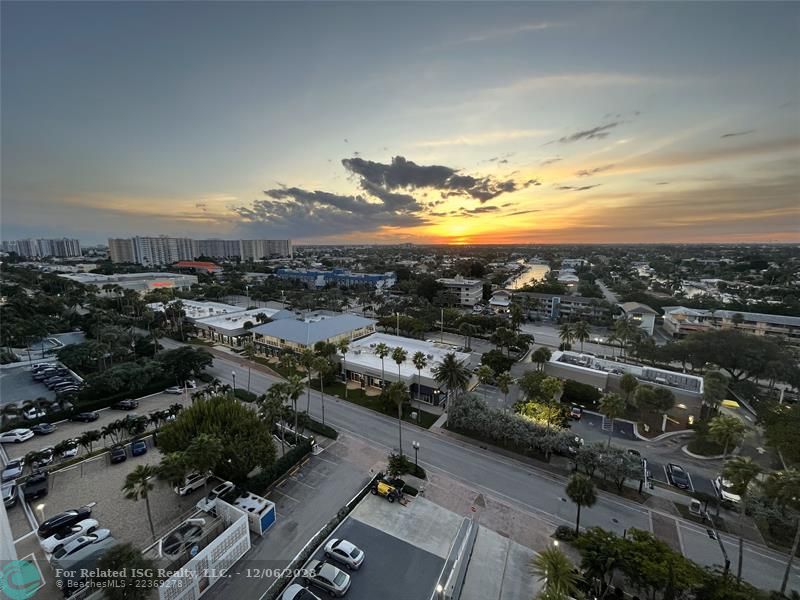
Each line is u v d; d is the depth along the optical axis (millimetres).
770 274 194875
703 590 25266
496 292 152000
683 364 79500
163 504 38469
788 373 66438
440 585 28906
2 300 125562
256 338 92250
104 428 47781
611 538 28562
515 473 44281
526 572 30906
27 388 69375
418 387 64438
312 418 57344
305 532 35031
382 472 43500
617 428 56156
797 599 26422
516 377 76000
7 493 38688
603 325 121188
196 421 40719
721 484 40969
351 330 91125
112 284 162125
